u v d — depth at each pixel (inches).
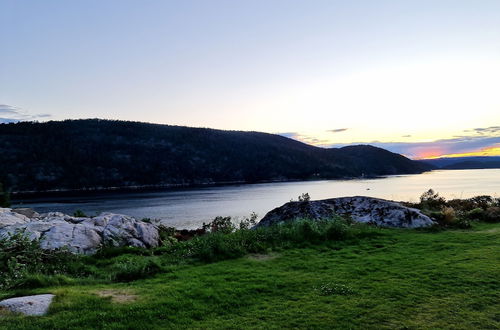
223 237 453.1
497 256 345.7
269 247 437.7
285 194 3769.7
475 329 199.9
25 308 227.3
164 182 6343.5
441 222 566.9
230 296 260.2
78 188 5447.8
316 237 475.2
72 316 220.1
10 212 654.5
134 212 2372.0
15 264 340.8
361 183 5305.1
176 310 233.9
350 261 360.5
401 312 224.8
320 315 223.9
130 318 219.6
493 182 4463.6
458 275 291.3
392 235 488.1
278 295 264.2
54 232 477.7
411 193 2940.5
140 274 326.3
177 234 683.4
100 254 427.8
